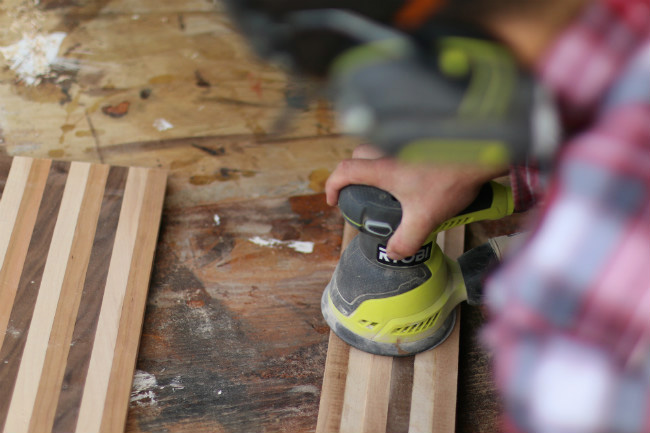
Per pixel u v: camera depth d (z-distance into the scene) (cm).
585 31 48
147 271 156
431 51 41
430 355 147
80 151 185
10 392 133
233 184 182
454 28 42
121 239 160
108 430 131
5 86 199
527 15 43
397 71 42
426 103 42
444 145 44
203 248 168
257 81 207
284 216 176
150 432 135
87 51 211
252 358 148
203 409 140
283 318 156
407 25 41
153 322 153
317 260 168
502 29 42
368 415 137
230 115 198
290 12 41
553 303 60
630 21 50
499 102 43
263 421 139
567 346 60
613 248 56
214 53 214
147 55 212
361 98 43
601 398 59
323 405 138
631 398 59
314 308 159
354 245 141
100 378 137
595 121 54
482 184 118
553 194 60
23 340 141
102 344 142
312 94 47
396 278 135
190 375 145
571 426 61
